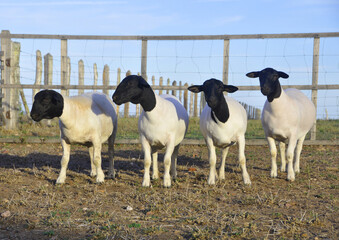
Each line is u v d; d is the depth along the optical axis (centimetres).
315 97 1200
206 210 559
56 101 662
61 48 1273
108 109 783
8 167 879
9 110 1390
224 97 717
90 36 1261
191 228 483
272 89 753
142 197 628
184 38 1235
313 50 1192
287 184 748
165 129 705
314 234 469
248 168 916
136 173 859
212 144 737
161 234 466
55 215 524
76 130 704
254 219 521
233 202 611
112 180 770
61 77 1276
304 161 995
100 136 739
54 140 1236
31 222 498
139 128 729
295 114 785
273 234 464
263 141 1212
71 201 606
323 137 1338
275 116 787
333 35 1177
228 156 1059
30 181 741
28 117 1598
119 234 461
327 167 912
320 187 725
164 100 725
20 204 580
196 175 829
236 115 717
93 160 735
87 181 761
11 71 1378
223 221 505
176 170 882
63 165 728
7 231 469
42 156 1027
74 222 504
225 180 773
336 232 476
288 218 526
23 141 1216
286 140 822
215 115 697
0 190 661
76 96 741
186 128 806
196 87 691
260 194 665
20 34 1288
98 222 505
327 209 576
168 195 641
